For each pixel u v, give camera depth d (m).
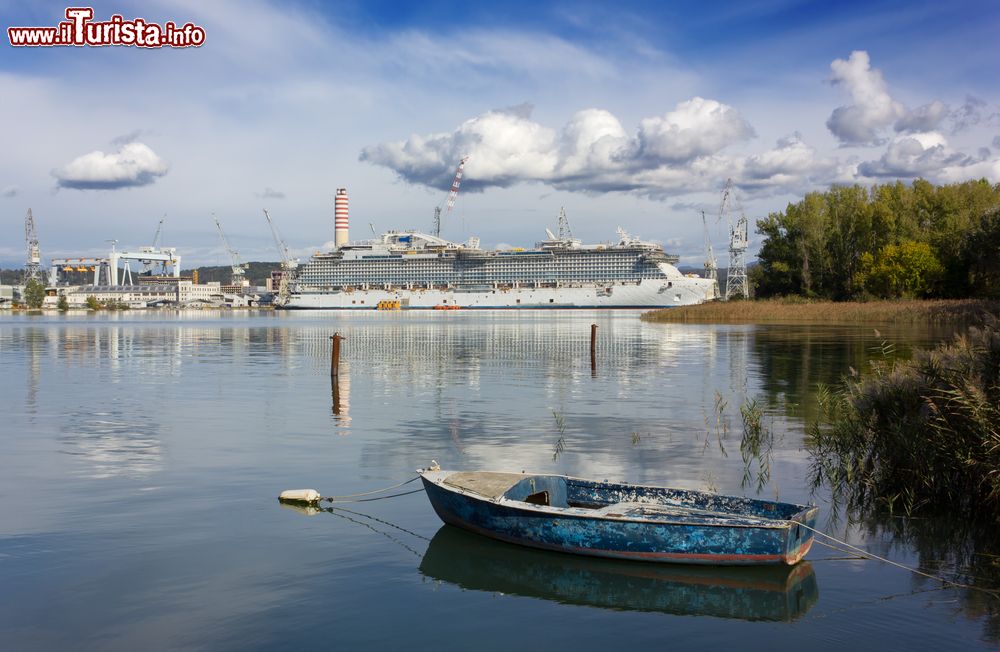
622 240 195.25
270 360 47.44
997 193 108.88
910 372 16.70
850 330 71.31
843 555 12.18
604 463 18.06
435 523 13.80
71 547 12.41
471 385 33.28
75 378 37.09
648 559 11.75
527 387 32.44
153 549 12.36
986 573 11.47
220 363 45.47
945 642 9.42
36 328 99.25
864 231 113.50
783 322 91.88
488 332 80.94
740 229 168.00
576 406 26.94
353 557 12.09
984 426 13.59
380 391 31.42
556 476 13.98
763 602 10.53
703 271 198.88
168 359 48.53
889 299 98.50
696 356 46.56
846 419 17.97
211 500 15.14
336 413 25.67
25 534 13.02
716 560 11.52
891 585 11.09
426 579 11.25
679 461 18.27
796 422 23.33
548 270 195.88
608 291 187.75
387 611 10.21
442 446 20.09
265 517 14.08
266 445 20.33
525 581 11.24
